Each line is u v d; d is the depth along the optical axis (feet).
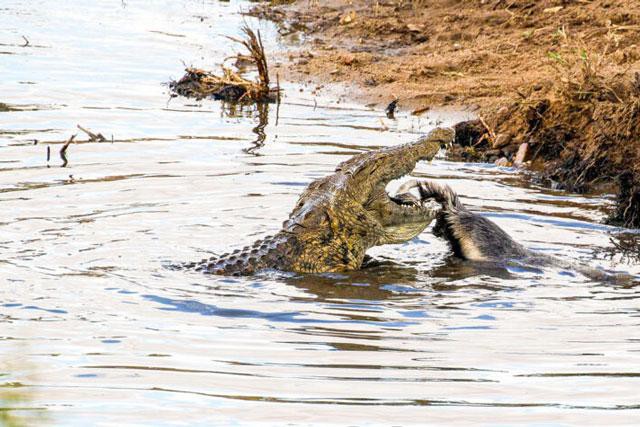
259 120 163.53
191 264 102.68
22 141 147.33
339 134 155.33
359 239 108.58
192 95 177.99
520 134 154.10
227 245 108.99
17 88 176.45
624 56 166.30
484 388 75.97
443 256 112.16
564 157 145.28
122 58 200.34
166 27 224.33
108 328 86.94
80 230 111.45
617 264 107.96
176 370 78.74
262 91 176.86
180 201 122.72
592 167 140.05
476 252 110.22
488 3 205.98
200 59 200.54
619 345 84.79
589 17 188.14
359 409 72.28
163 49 207.10
